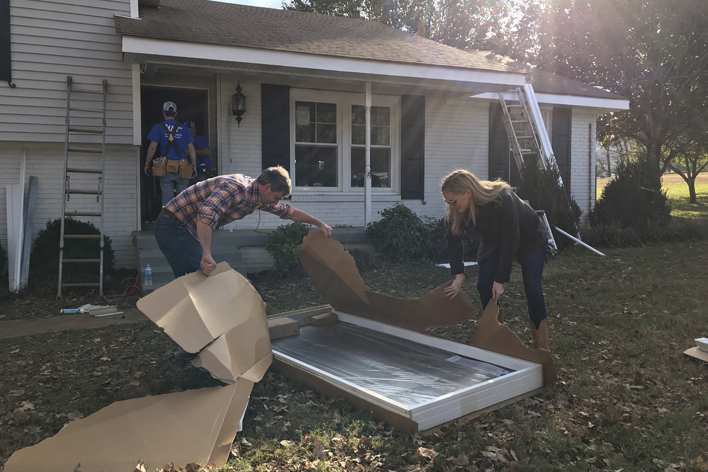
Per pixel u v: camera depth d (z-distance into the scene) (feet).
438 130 34.81
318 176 31.89
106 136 25.62
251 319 11.88
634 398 10.64
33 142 24.72
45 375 12.64
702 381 11.59
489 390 10.11
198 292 11.16
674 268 26.71
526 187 34.12
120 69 25.64
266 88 29.53
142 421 8.75
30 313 19.24
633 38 56.54
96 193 22.67
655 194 38.68
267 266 26.94
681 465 8.13
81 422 8.78
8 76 23.99
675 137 59.52
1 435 9.34
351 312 16.38
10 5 23.82
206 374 12.31
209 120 29.91
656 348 13.79
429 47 32.94
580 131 40.60
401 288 23.27
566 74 63.62
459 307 13.56
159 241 13.12
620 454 8.49
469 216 12.03
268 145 29.89
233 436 8.51
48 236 24.09
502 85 30.14
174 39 22.17
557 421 9.67
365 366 12.03
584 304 19.24
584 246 33.73
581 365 12.67
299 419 9.72
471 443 8.82
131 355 14.20
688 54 55.42
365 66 26.08
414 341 14.08
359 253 27.32
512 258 11.69
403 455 8.42
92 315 18.88
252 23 29.94
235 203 12.26
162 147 24.06
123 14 25.68
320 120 31.58
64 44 24.75
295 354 13.00
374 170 33.30
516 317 17.80
